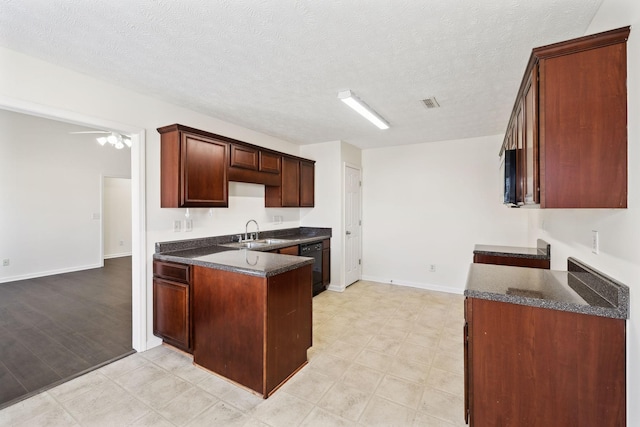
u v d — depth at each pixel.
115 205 7.33
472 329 1.52
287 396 2.04
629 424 1.25
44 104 2.07
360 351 2.67
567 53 1.34
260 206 4.17
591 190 1.31
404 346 2.76
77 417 1.82
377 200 5.10
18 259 5.02
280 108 3.04
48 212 5.36
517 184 1.98
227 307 2.21
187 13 1.56
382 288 4.69
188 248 3.08
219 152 3.10
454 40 1.82
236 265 2.18
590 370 1.32
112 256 7.25
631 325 1.23
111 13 1.56
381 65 2.14
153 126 2.76
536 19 1.62
